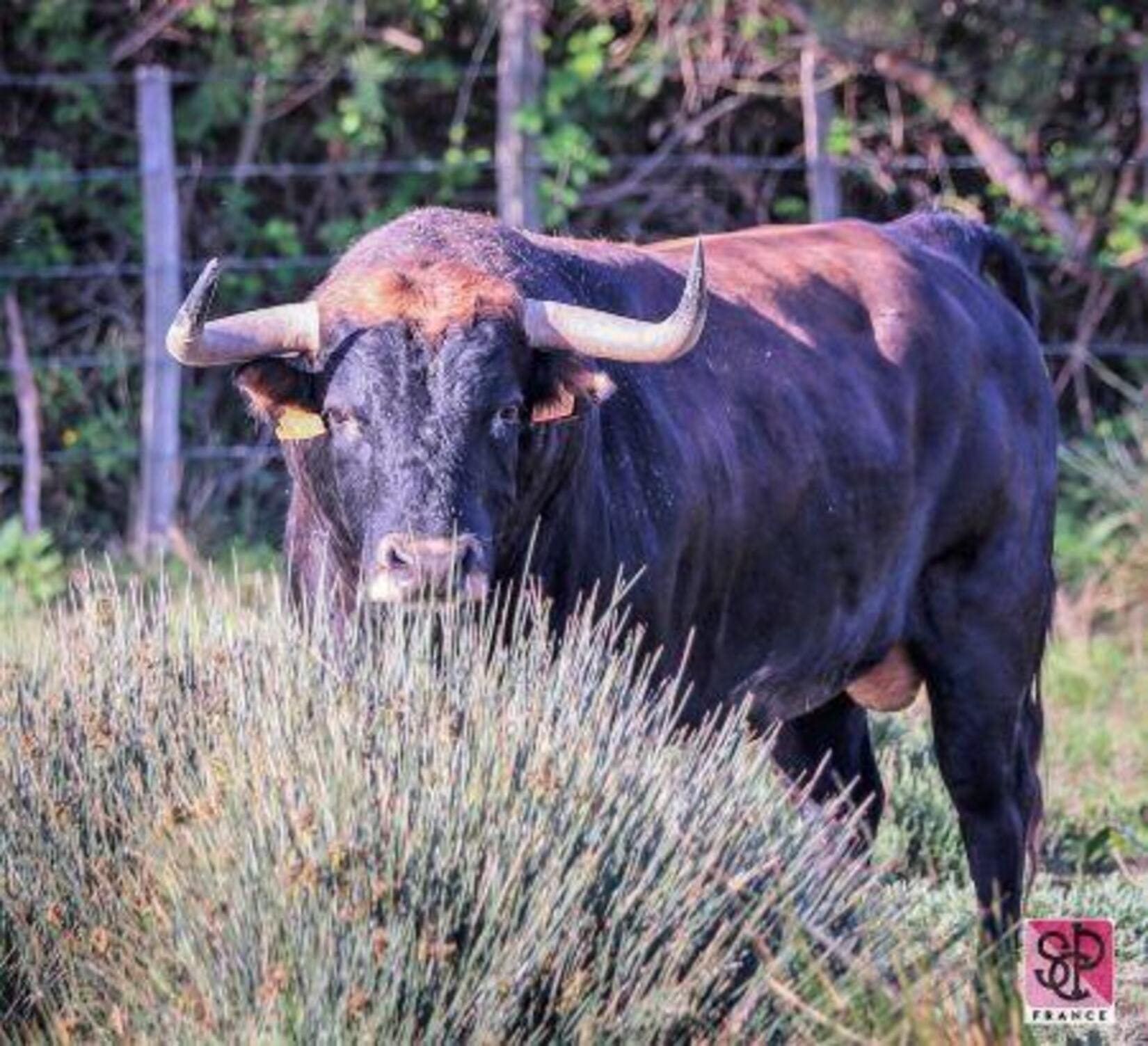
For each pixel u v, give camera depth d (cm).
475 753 1484
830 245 2144
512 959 1400
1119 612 3506
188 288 4119
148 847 1487
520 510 1677
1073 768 2767
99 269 4006
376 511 1614
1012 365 2203
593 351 1653
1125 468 3747
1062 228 4053
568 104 4056
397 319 1642
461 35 4191
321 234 4072
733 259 2056
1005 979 1573
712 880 1491
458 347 1628
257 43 4122
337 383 1647
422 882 1419
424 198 4141
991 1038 1480
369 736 1493
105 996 1462
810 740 2209
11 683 1670
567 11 4094
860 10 3850
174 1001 1408
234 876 1425
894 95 4072
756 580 1914
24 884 1548
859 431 1997
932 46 4000
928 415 2089
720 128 4206
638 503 1781
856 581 2008
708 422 1867
